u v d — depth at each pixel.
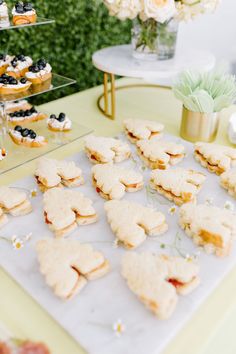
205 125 0.62
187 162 0.58
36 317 0.34
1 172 0.53
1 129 0.66
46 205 0.44
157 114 0.77
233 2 0.90
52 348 0.31
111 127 0.71
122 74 0.65
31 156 0.58
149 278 0.34
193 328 0.33
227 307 0.35
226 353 0.39
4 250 0.40
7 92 0.57
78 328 0.32
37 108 0.78
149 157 0.56
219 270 0.38
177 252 0.40
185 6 0.63
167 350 0.31
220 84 0.61
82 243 0.41
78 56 0.89
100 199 0.49
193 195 0.47
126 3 0.60
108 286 0.36
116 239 0.41
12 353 0.27
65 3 0.79
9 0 0.69
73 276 0.35
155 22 0.66
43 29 0.78
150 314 0.33
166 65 0.68
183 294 0.35
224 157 0.54
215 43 0.98
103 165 0.53
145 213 0.44
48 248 0.38
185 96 0.60
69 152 0.62
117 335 0.31
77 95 0.87
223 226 0.41
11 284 0.37
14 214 0.45
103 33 0.92
